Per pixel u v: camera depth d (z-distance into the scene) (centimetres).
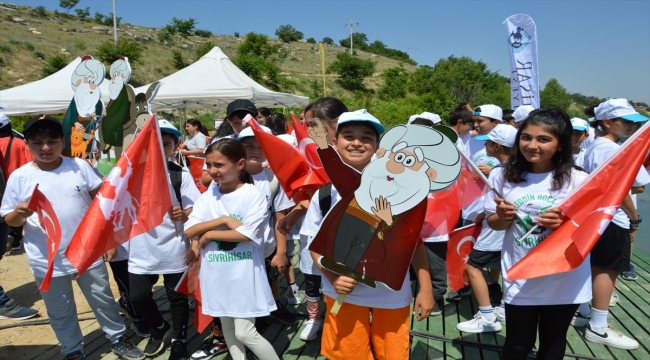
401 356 224
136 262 317
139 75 3191
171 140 326
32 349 365
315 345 349
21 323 411
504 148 361
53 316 310
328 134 304
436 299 395
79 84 404
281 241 317
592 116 545
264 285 282
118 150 390
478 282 358
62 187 299
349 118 219
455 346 345
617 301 430
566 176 229
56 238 275
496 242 348
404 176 208
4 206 295
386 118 2805
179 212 304
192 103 1282
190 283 304
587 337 348
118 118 388
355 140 222
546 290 228
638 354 328
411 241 209
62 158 310
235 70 1233
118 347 331
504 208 232
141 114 339
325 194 233
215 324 327
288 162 293
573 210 222
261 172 338
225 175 274
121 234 285
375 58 7575
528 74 627
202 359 323
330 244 216
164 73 3488
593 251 335
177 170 327
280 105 1385
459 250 326
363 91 4747
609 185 219
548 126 222
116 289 509
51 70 2712
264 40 4834
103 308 322
